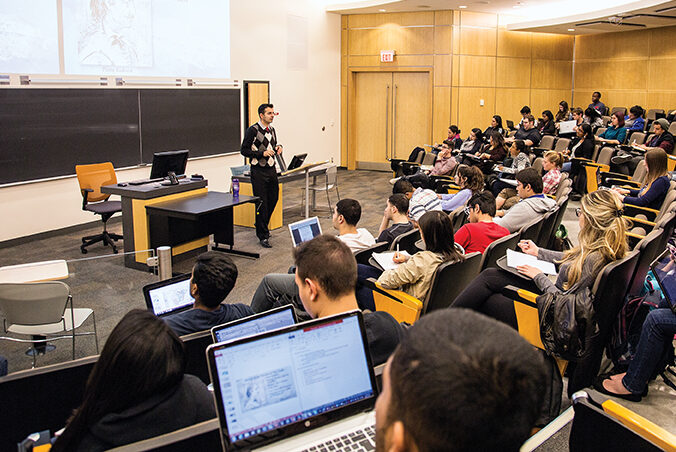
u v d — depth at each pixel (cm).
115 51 780
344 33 1280
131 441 140
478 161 884
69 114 725
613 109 1427
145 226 569
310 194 1020
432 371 61
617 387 311
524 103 1382
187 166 924
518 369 62
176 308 307
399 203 451
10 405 169
